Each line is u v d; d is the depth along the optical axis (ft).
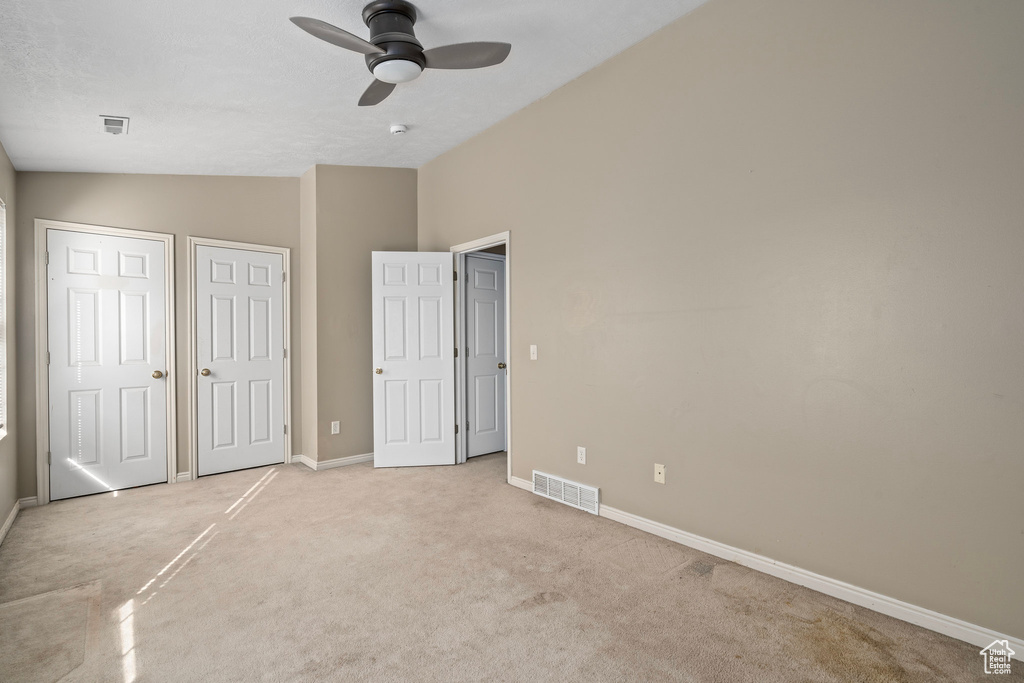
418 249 16.66
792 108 7.84
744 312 8.46
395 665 6.07
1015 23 5.95
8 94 9.87
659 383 9.75
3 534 10.23
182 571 8.55
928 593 6.68
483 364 16.42
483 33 9.39
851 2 7.22
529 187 12.50
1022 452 5.98
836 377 7.43
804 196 7.73
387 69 8.34
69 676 5.91
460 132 13.87
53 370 12.62
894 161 6.86
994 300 6.13
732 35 8.55
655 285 9.78
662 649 6.32
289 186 16.07
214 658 6.23
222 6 7.82
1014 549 6.04
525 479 12.87
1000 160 6.06
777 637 6.54
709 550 9.01
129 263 13.69
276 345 15.75
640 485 10.16
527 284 12.62
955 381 6.41
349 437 15.70
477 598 7.59
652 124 9.77
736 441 8.61
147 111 10.95
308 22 6.98
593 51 10.22
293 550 9.35
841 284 7.36
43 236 12.66
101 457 13.15
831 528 7.52
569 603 7.43
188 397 14.33
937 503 6.57
